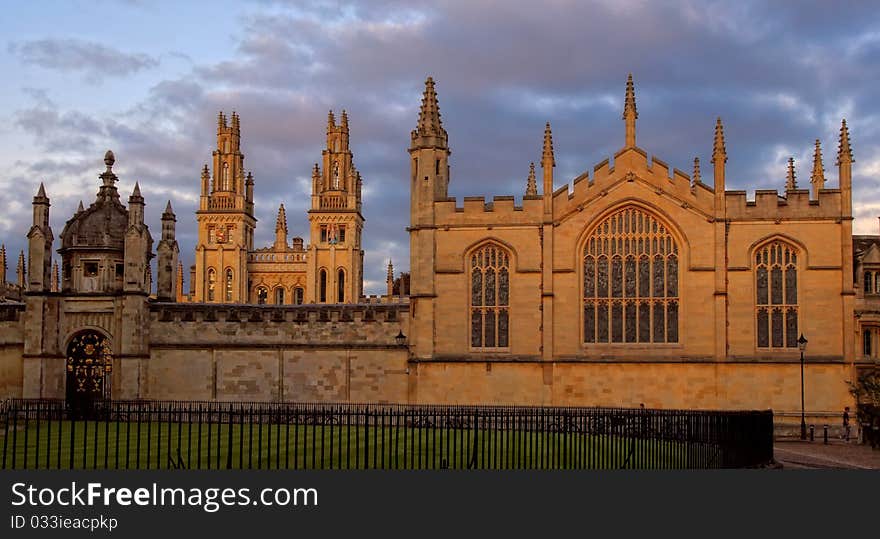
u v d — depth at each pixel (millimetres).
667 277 78188
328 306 82062
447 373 79312
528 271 79125
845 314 75938
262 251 193250
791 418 75625
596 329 78500
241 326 81750
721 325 76812
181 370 81750
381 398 80438
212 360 81688
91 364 81188
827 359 75812
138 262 80688
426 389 79375
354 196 192625
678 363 77000
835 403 75625
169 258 87750
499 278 79812
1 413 53125
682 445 41812
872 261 80500
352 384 80875
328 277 190125
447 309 79938
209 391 81500
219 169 191375
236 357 81625
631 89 79375
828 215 76625
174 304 82312
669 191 78188
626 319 78312
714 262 77438
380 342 80875
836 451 60656
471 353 79438
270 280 192625
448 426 41750
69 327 80812
